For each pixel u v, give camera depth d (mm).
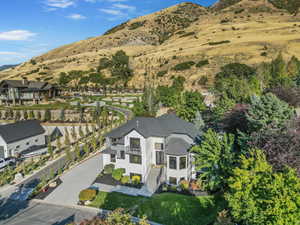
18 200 25672
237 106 32062
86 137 48062
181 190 25562
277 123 19734
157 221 20797
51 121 56438
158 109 56469
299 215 11172
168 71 93250
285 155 15867
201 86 74812
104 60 127062
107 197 25281
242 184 14023
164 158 28719
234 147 24172
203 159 23422
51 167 34750
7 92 70812
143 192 25969
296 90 43500
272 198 11914
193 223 20000
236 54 88312
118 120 53250
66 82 105500
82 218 21969
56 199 25547
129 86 95500
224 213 17203
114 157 31953
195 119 40094
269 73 62406
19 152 40625
